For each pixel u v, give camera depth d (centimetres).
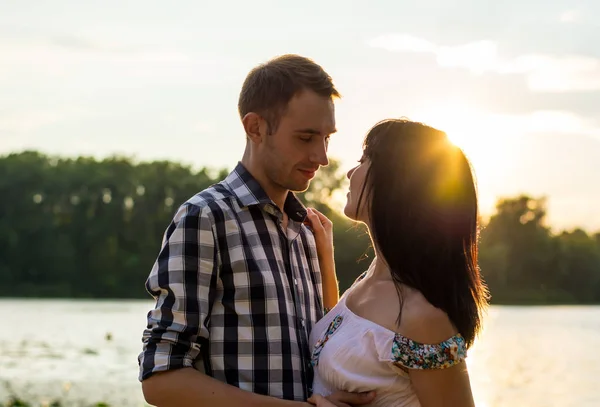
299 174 325
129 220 6512
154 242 6494
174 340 296
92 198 6531
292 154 322
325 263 366
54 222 6481
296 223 341
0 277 6344
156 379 296
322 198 4516
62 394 1183
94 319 3244
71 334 2409
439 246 289
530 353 2006
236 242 314
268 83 325
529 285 6519
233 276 311
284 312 316
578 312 4769
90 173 6581
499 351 2056
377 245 309
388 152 300
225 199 319
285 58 331
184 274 302
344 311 313
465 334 289
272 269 318
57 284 6350
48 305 4797
